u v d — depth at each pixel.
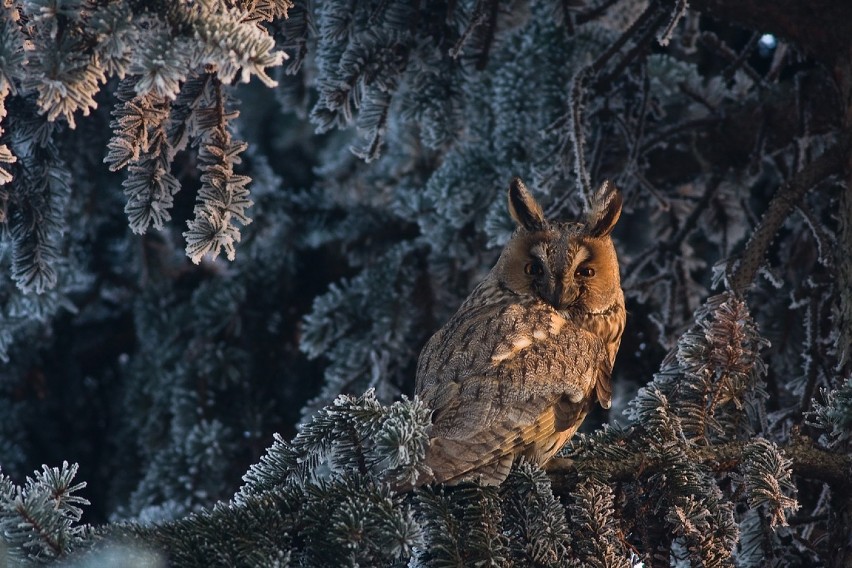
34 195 8.13
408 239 14.48
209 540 6.45
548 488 7.26
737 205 12.58
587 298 9.64
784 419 9.50
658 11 10.53
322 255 14.79
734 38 14.89
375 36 9.45
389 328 12.69
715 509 7.29
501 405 7.91
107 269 15.20
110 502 14.55
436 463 7.38
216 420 13.21
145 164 7.19
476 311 9.42
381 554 6.41
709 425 8.00
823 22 10.13
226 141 7.23
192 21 6.21
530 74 11.55
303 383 14.45
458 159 11.91
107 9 6.06
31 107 7.86
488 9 10.04
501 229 11.01
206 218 7.00
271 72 13.74
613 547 6.93
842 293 9.33
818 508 9.02
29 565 6.02
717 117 11.97
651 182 12.60
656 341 13.20
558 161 10.20
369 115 9.61
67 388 15.67
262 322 14.27
